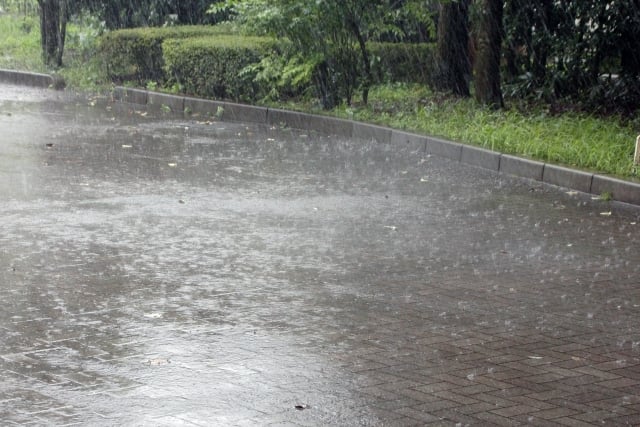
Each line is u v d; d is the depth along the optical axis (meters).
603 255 10.01
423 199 12.66
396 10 22.23
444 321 7.57
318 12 19.53
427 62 23.09
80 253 9.34
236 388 6.01
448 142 16.20
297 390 6.01
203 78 22.44
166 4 29.05
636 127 17.72
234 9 21.08
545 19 21.11
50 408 5.62
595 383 6.30
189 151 16.12
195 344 6.83
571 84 21.02
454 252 9.89
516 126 16.66
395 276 8.88
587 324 7.63
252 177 13.84
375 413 5.67
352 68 20.36
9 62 29.12
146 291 8.15
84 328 7.14
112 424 5.41
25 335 6.95
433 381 6.24
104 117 20.31
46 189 12.37
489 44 19.38
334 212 11.64
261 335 7.08
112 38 25.84
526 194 13.31
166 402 5.75
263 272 8.87
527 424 5.59
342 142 17.73
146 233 10.23
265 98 21.09
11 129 17.73
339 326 7.35
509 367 6.56
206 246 9.77
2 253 9.23
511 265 9.44
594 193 13.52
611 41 20.23
